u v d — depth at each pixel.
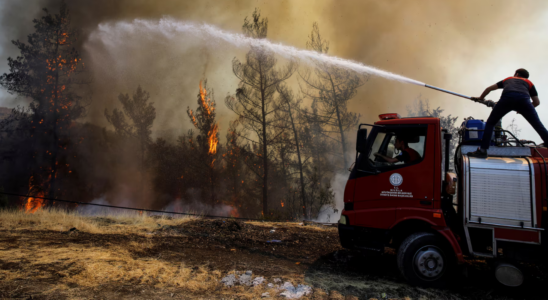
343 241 4.87
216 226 7.63
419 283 4.35
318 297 3.83
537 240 4.06
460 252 4.25
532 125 4.45
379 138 4.93
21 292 3.33
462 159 4.57
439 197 4.40
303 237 7.16
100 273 4.03
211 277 4.25
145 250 5.33
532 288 4.51
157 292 3.68
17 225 6.47
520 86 4.45
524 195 4.16
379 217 4.65
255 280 4.22
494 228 4.24
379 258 5.80
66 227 6.58
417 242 4.38
